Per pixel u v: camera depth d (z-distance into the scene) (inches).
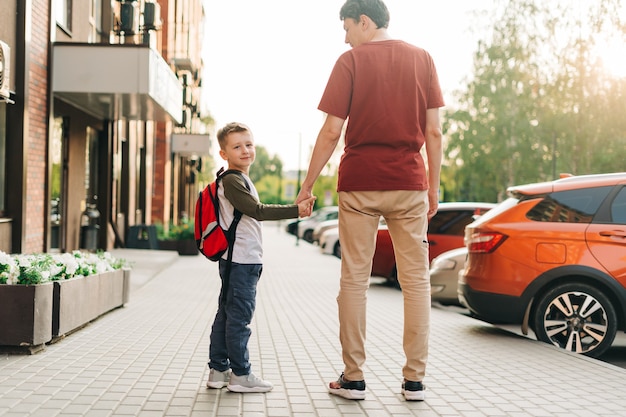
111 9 730.2
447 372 226.7
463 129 1850.4
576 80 1547.7
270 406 179.8
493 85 1777.8
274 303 429.7
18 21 447.2
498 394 197.6
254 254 191.8
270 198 5064.0
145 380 206.4
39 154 498.0
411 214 185.6
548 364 241.4
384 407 180.5
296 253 1068.5
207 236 191.3
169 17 1213.1
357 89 184.4
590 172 1584.6
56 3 544.1
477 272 301.7
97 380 204.7
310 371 225.3
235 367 193.2
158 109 656.4
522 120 1724.9
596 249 282.0
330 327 328.8
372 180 183.2
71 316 276.1
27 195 468.1
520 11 1664.6
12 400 179.9
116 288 358.3
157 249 900.0
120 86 548.7
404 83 184.4
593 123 1551.4
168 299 426.6
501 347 274.1
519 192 303.9
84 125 687.1
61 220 633.0
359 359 187.8
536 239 290.7
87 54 542.6
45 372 213.5
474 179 1925.4
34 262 260.4
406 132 184.2
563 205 293.3
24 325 238.8
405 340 188.5
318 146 185.8
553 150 1681.8
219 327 197.2
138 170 1017.5
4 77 376.8
